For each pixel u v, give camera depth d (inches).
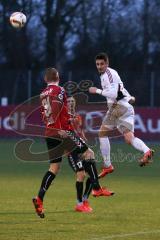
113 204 1440.7
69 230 1099.9
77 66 5054.1
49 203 1449.3
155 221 1200.2
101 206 1407.5
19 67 5147.6
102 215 1272.1
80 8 5123.0
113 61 4975.4
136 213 1301.7
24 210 1333.7
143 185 1859.0
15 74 3934.5
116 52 4987.7
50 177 1220.5
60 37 5083.7
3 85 3941.9
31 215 1268.5
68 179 2021.4
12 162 2640.3
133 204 1441.9
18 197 1547.7
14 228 1118.4
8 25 5137.8
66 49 5113.2
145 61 4933.6
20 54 5137.8
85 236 1043.3
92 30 5088.6
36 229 1109.1
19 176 2094.0
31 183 1876.2
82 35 5103.3
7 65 5157.5
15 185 1822.1
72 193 1651.1
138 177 2106.3
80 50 5073.8
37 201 1195.3
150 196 1594.5
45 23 5137.8
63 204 1432.1
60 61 4940.9
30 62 5142.7
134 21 5004.9
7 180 1963.6
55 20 5083.7
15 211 1318.9
